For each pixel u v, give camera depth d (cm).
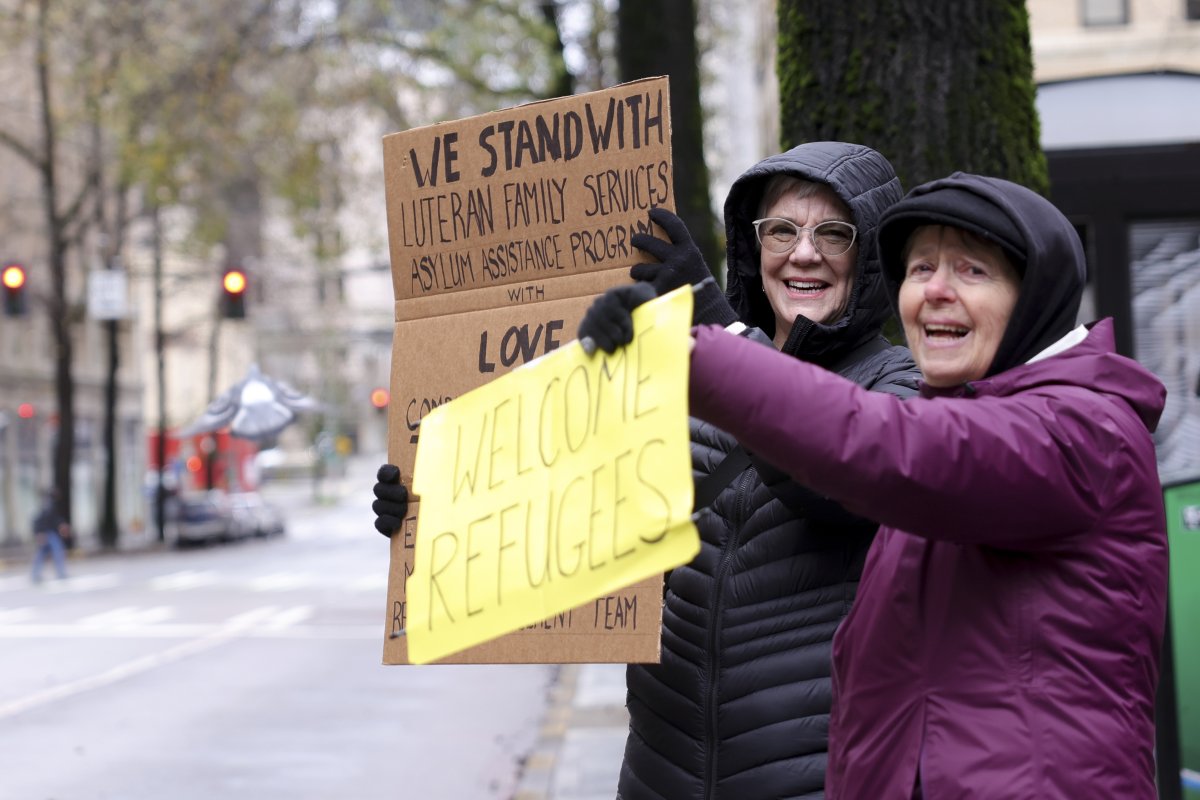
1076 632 222
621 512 231
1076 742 218
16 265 2747
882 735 236
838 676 255
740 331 288
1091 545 223
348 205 2581
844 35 525
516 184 307
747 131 3278
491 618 244
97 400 5212
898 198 333
